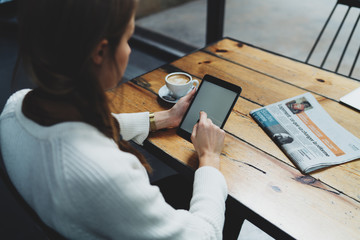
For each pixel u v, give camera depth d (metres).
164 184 1.02
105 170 0.47
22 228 1.39
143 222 0.51
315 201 0.70
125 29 0.46
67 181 0.45
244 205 0.70
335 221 0.66
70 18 0.41
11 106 0.55
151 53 2.71
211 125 0.77
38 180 0.47
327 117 0.92
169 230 0.54
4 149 0.52
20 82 2.29
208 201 0.64
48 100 0.49
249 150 0.83
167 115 0.90
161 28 3.06
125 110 0.97
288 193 0.72
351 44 2.77
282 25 3.22
